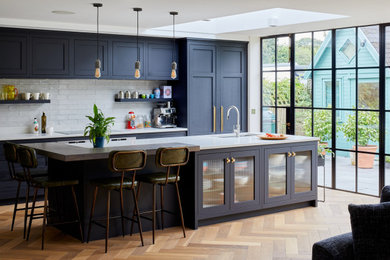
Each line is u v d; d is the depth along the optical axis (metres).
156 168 5.61
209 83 8.51
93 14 6.40
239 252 4.85
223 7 5.88
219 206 5.83
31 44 7.07
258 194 6.17
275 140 6.38
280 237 5.34
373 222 3.12
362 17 6.52
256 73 8.95
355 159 7.45
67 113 7.91
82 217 5.16
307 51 8.06
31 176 5.57
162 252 4.85
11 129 7.46
